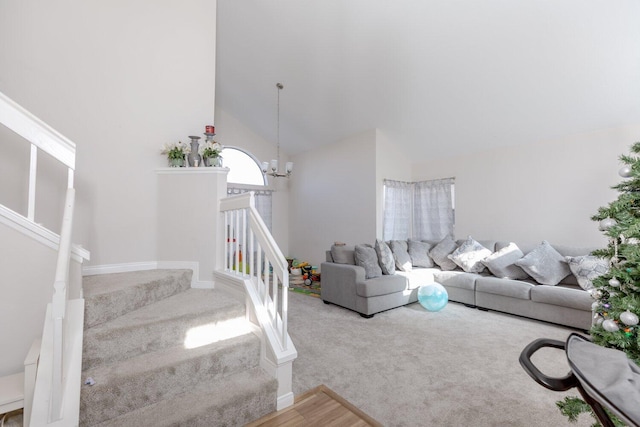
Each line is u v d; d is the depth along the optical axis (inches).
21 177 91.4
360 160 218.7
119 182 106.0
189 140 121.9
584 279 124.8
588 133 147.8
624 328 49.1
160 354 68.4
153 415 57.2
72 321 62.7
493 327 125.1
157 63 115.8
